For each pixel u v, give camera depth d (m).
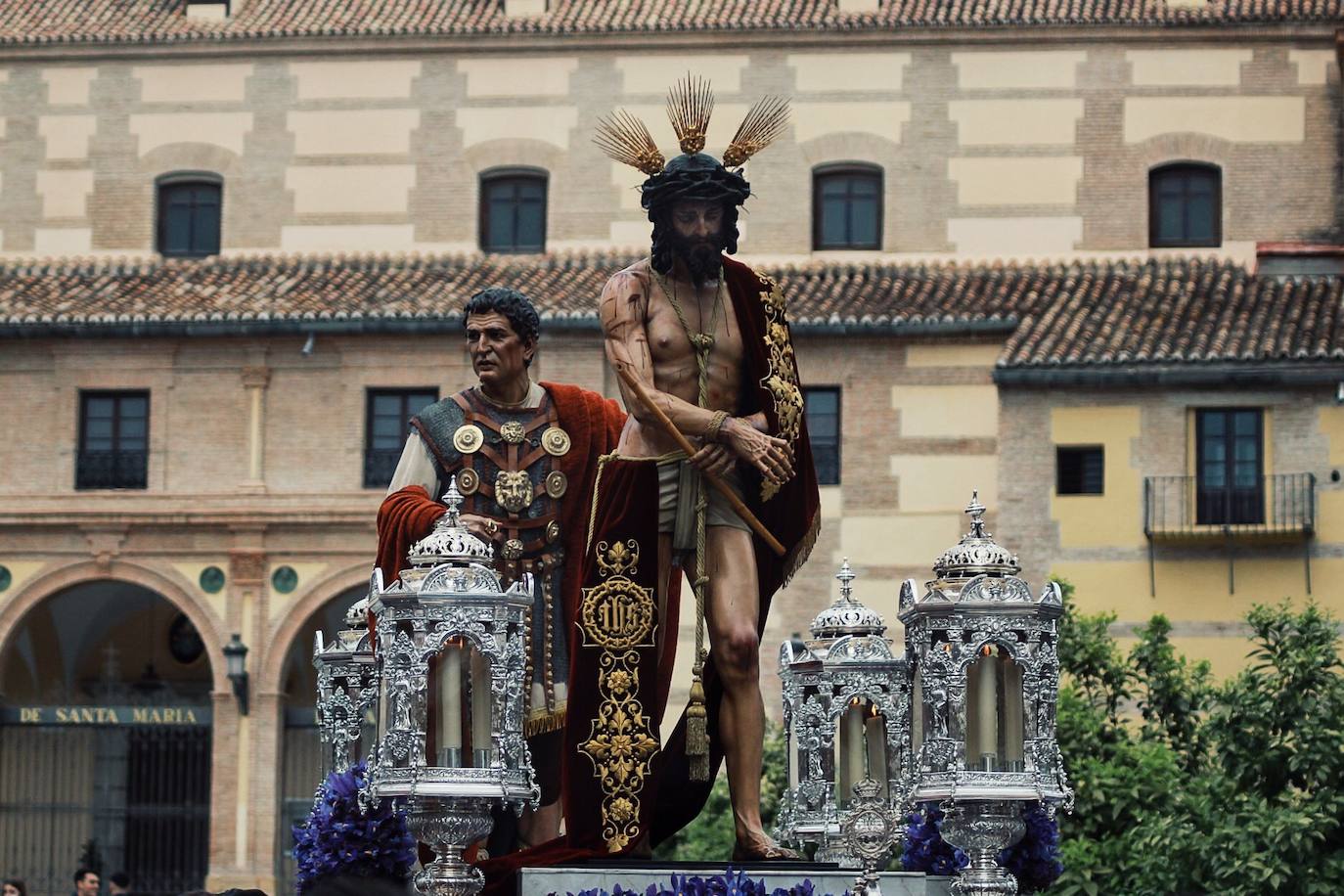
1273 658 35.34
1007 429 54.38
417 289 57.09
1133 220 57.69
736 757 13.30
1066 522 54.00
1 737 58.88
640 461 13.23
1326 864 32.41
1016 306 55.59
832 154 58.28
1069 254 57.69
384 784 12.05
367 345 56.44
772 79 58.66
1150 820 33.75
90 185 59.91
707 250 13.18
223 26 59.94
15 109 60.25
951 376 55.41
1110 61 58.12
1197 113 57.81
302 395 56.62
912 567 54.88
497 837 14.70
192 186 59.94
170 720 57.62
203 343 56.81
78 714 57.91
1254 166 57.59
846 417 55.47
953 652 12.19
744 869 12.90
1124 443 53.91
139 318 56.25
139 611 62.66
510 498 14.91
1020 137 58.12
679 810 13.80
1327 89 57.62
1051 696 12.27
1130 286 56.53
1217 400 53.47
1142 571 53.66
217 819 55.62
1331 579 53.03
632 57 58.97
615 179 58.72
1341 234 57.22
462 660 12.14
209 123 59.84
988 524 54.56
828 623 16.05
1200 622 53.28
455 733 12.06
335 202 59.31
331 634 57.81
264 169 59.56
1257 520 53.22
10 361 57.34
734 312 13.35
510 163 58.94
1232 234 57.53
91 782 59.03
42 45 60.06
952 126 58.25
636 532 13.23
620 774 13.20
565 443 15.12
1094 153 57.94
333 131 59.53
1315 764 33.66
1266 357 52.94
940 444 55.22
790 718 16.25
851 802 15.33
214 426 56.78
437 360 56.34
